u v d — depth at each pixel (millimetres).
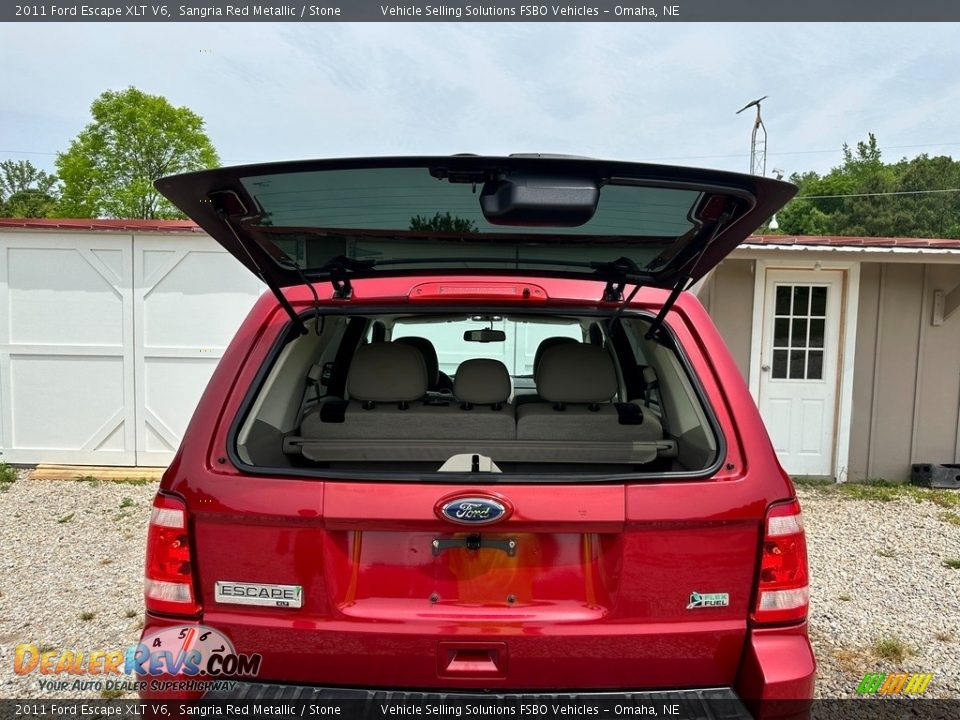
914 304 6750
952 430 6809
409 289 1959
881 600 3795
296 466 2229
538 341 4898
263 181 1560
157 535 1603
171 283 6449
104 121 43781
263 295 2008
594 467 2238
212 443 1646
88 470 6379
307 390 2582
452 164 1472
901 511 5660
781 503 1604
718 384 1751
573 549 1610
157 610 1589
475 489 1548
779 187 1533
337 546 1596
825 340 6770
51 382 6480
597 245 1939
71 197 43688
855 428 6867
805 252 6168
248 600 1566
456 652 1564
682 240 1886
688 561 1557
